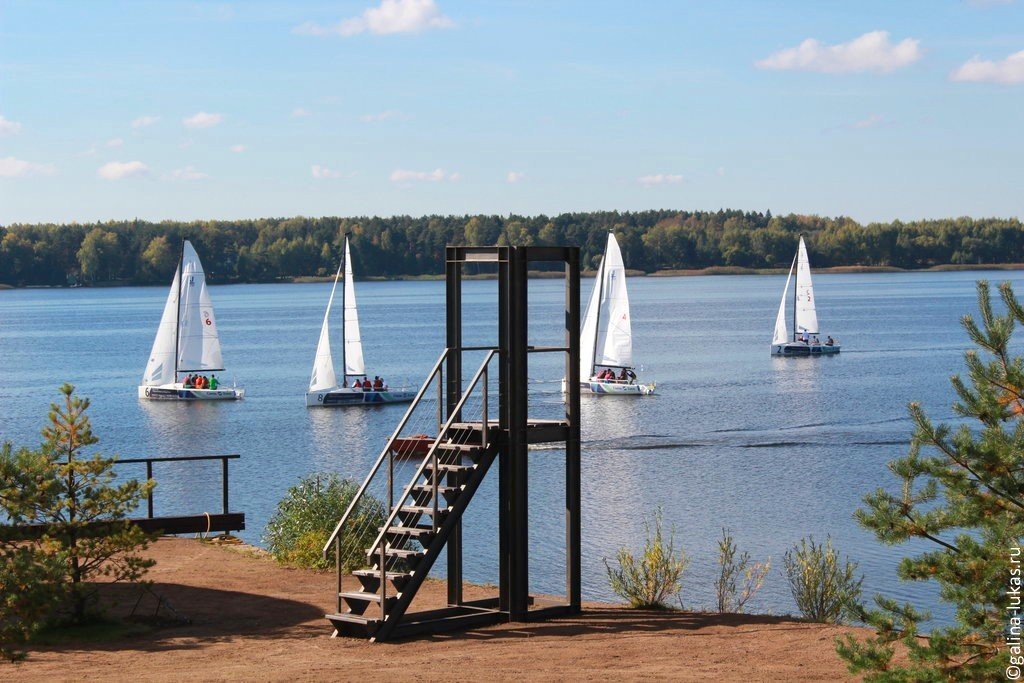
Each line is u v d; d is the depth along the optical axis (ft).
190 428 215.10
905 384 269.85
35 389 287.69
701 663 40.32
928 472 32.78
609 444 181.68
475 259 51.52
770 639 44.50
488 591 57.52
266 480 149.69
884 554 95.35
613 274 261.85
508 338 50.44
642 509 124.26
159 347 264.11
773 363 331.77
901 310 596.70
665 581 54.90
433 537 48.39
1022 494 31.86
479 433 50.75
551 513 121.80
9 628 41.32
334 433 205.36
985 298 32.83
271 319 613.93
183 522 65.05
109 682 37.50
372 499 69.26
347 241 256.73
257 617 49.67
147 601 52.37
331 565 60.75
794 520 116.06
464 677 38.24
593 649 43.42
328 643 45.03
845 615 35.96
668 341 418.51
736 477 147.33
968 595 30.68
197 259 265.75
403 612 46.65
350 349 256.32
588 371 268.62
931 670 30.94
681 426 202.18
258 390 280.51
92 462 47.16
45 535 45.70
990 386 32.58
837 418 209.56
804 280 363.56
